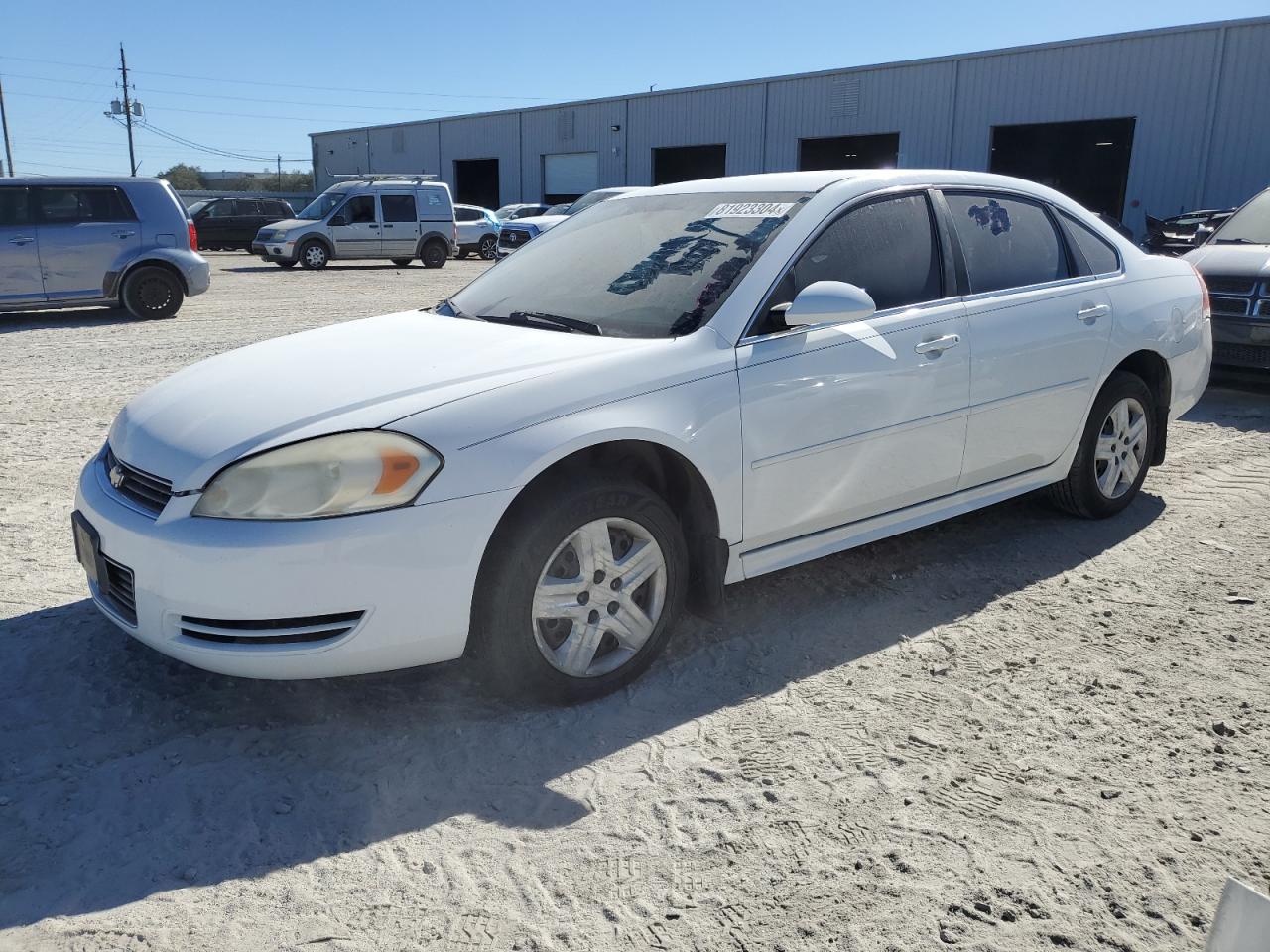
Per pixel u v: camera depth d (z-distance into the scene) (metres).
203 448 2.76
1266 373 7.38
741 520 3.28
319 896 2.21
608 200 4.36
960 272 3.94
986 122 27.56
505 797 2.59
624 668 3.10
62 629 3.53
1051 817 2.50
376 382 2.96
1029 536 4.56
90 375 8.53
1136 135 24.81
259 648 2.64
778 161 32.59
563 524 2.86
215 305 14.38
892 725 2.94
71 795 2.57
